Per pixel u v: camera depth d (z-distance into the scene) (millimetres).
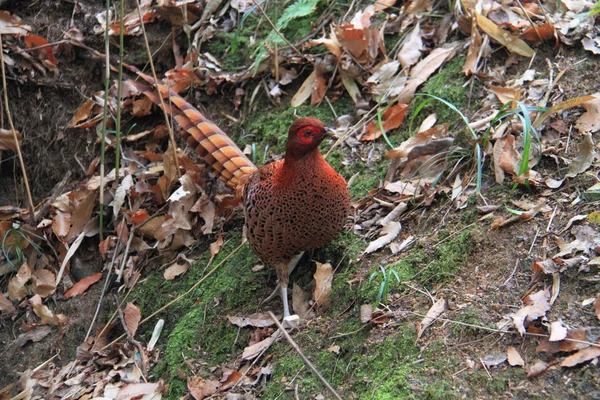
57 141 5625
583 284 3215
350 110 4871
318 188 3564
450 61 4715
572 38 4410
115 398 3953
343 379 3387
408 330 3379
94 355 4410
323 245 3857
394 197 4203
